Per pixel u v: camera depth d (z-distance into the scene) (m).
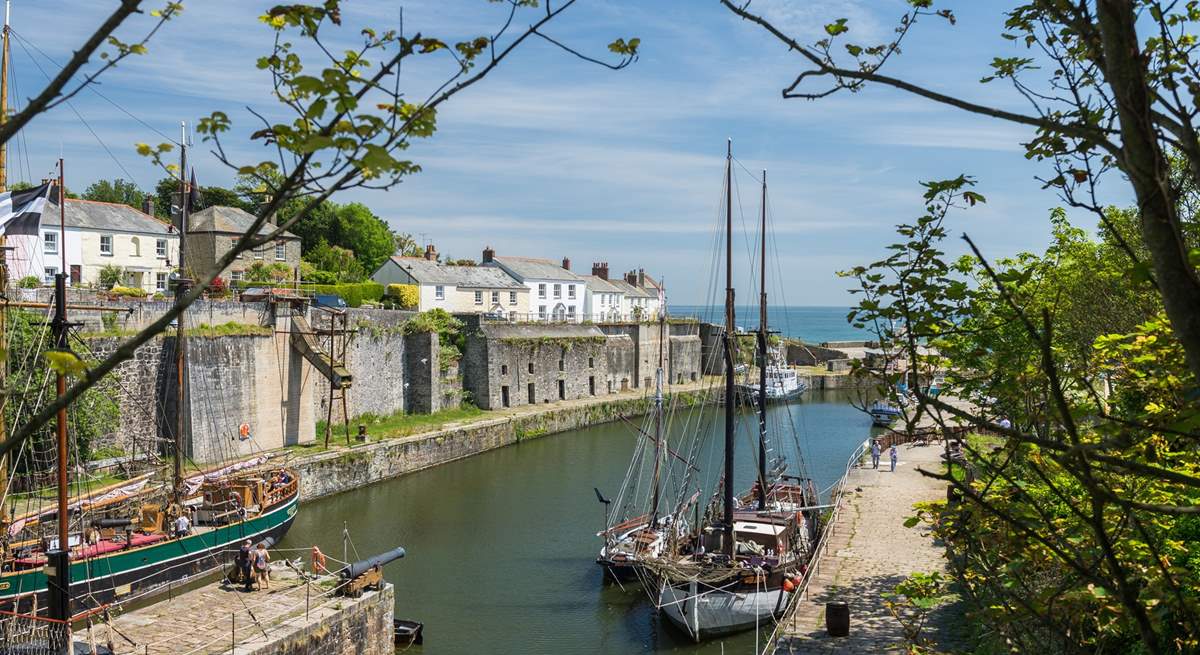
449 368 48.84
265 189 3.54
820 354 83.94
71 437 25.17
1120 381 6.01
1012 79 4.79
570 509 30.89
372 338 43.50
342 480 33.50
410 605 21.44
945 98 3.57
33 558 18.42
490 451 43.34
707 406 60.84
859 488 28.92
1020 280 5.11
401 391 45.84
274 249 46.44
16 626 14.65
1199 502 6.18
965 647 13.88
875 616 16.23
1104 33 3.02
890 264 5.59
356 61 3.43
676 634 19.89
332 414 40.31
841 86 4.12
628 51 3.61
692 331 73.69
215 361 31.94
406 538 27.12
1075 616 5.64
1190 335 2.94
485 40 3.39
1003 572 6.63
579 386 58.03
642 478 36.38
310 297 39.16
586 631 19.95
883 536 22.36
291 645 14.91
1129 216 14.76
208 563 22.61
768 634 20.02
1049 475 6.46
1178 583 5.35
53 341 17.19
